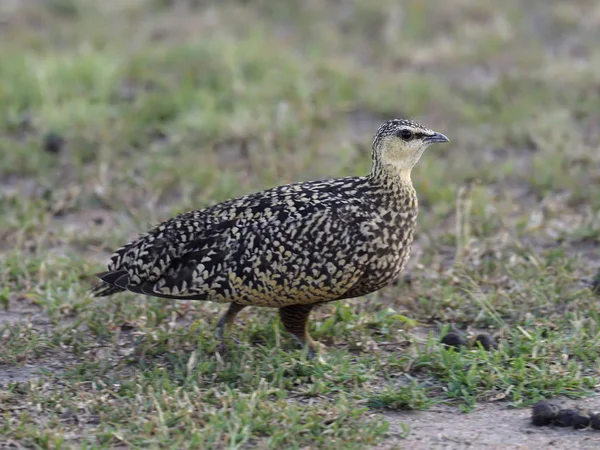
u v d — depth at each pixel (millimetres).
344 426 14336
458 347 16828
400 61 33219
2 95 29141
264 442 13930
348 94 29844
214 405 14891
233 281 15680
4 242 21906
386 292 18984
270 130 27094
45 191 24125
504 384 15469
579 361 16438
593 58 32406
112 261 16578
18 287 19609
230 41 32531
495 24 35750
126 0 38688
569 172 24953
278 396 15117
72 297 18703
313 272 15531
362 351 16844
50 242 21969
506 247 20906
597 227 21844
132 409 14703
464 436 14266
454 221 22719
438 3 37344
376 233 15727
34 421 14602
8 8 38500
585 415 14445
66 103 28344
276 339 16516
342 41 34875
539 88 30375
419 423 14664
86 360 16500
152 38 35312
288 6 38062
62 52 33344
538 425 14539
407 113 29062
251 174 25281
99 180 24734
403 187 16125
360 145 26734
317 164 25344
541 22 36656
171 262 16000
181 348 16781
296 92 29328
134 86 30625
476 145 27016
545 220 22641
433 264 20359
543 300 18250
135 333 17375
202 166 25156
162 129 27453
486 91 30172
